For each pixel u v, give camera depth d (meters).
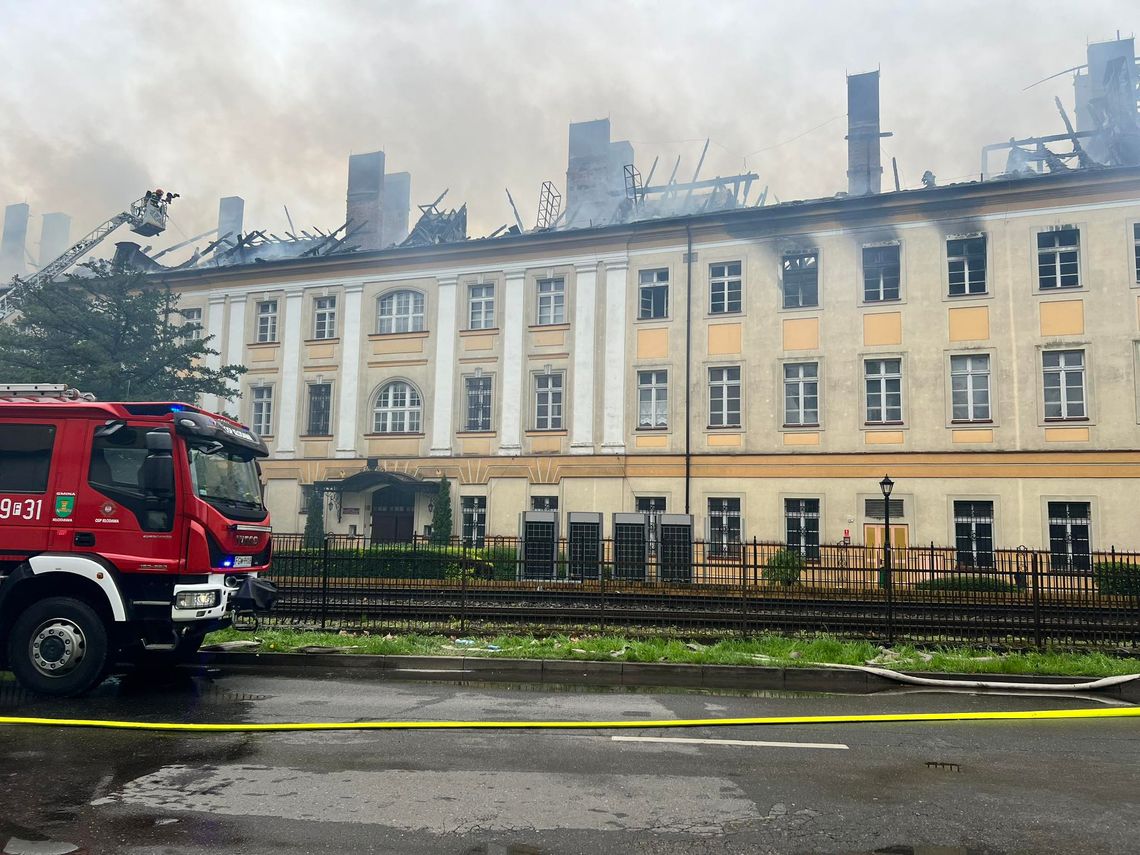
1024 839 4.63
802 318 27.33
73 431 9.23
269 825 4.71
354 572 14.95
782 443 26.97
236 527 9.64
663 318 28.78
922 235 26.45
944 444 25.41
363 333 32.12
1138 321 24.08
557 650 11.36
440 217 37.66
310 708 8.09
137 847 4.37
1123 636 12.52
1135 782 5.76
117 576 8.84
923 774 5.92
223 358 33.84
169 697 8.59
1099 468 23.91
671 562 14.93
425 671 10.63
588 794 5.35
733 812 5.04
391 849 4.38
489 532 29.45
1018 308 25.23
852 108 33.03
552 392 29.91
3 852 4.28
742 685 10.05
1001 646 12.22
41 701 8.31
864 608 13.98
